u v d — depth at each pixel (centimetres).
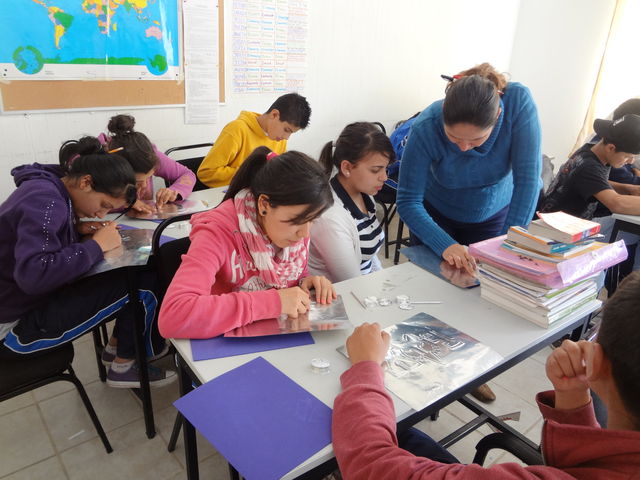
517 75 475
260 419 80
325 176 109
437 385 92
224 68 304
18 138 238
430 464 66
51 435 171
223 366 95
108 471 157
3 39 221
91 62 250
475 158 164
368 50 376
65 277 137
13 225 137
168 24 272
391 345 105
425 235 160
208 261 111
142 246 157
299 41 335
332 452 74
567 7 420
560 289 119
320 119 370
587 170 231
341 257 150
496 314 124
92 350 221
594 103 406
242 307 106
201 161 281
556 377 82
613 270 264
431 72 427
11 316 142
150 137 287
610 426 61
